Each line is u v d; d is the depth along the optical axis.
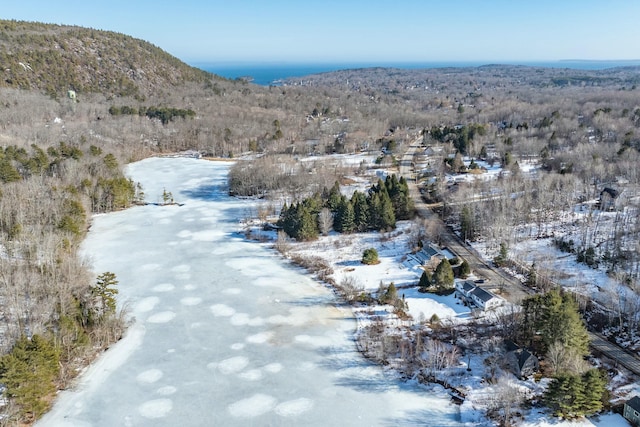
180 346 58.97
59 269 66.69
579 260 74.00
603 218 89.12
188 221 104.38
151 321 64.44
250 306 68.19
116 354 57.38
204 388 51.53
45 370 47.69
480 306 64.44
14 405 45.69
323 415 47.38
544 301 53.50
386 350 56.62
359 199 95.81
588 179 105.44
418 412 47.34
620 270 68.69
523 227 88.75
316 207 98.75
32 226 81.56
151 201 118.75
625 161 111.56
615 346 55.12
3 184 98.00
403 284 72.88
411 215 100.31
